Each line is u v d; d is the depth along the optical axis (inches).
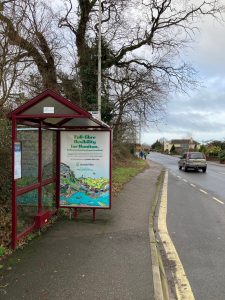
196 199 331.0
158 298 104.8
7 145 197.2
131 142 1216.8
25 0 240.8
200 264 142.4
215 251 160.1
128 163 900.0
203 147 1738.4
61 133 201.3
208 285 121.0
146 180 491.8
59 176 202.7
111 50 506.9
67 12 453.7
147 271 125.8
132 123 546.9
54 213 202.4
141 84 514.9
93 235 173.0
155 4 508.4
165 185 461.1
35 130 169.6
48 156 191.0
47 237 166.4
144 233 181.0
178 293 114.9
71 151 201.5
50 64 347.3
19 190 147.8
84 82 476.1
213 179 569.9
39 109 154.6
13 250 143.4
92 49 483.8
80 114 155.0
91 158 200.8
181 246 168.1
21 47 229.9
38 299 102.3
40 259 135.1
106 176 200.7
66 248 150.1
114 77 516.4
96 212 231.5
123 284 114.2
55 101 154.9
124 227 193.0
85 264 131.4
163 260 147.3
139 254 145.3
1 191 191.0
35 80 311.7
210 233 194.5
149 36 520.4
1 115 204.5
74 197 202.5
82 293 107.0
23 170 156.9
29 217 165.8
